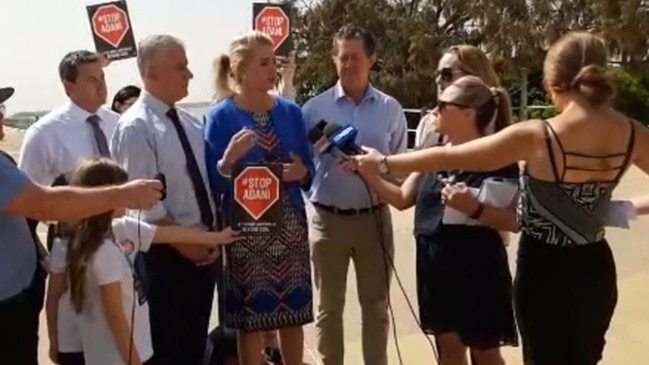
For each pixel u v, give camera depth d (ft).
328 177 15.69
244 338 14.43
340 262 15.96
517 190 11.93
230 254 14.03
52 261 12.39
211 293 14.37
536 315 10.61
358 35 15.76
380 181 13.58
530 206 10.46
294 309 14.21
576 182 10.18
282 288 14.10
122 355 11.93
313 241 16.10
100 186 11.46
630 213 10.57
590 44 10.33
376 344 16.02
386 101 16.06
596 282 10.43
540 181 10.30
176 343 13.94
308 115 15.98
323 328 16.11
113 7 18.95
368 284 16.02
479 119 12.12
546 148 10.15
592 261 10.39
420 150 12.14
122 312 11.91
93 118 16.01
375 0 102.01
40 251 11.87
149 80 13.79
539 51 94.53
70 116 15.81
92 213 9.70
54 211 9.55
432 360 17.87
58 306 12.51
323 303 16.11
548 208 10.27
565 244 10.29
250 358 14.48
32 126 15.80
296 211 14.29
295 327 14.61
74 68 15.78
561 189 10.20
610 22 94.22
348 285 23.18
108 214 11.87
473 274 12.38
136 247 12.92
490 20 97.45
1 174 9.36
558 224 10.25
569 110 10.27
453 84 12.36
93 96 15.89
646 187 37.11
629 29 93.86
